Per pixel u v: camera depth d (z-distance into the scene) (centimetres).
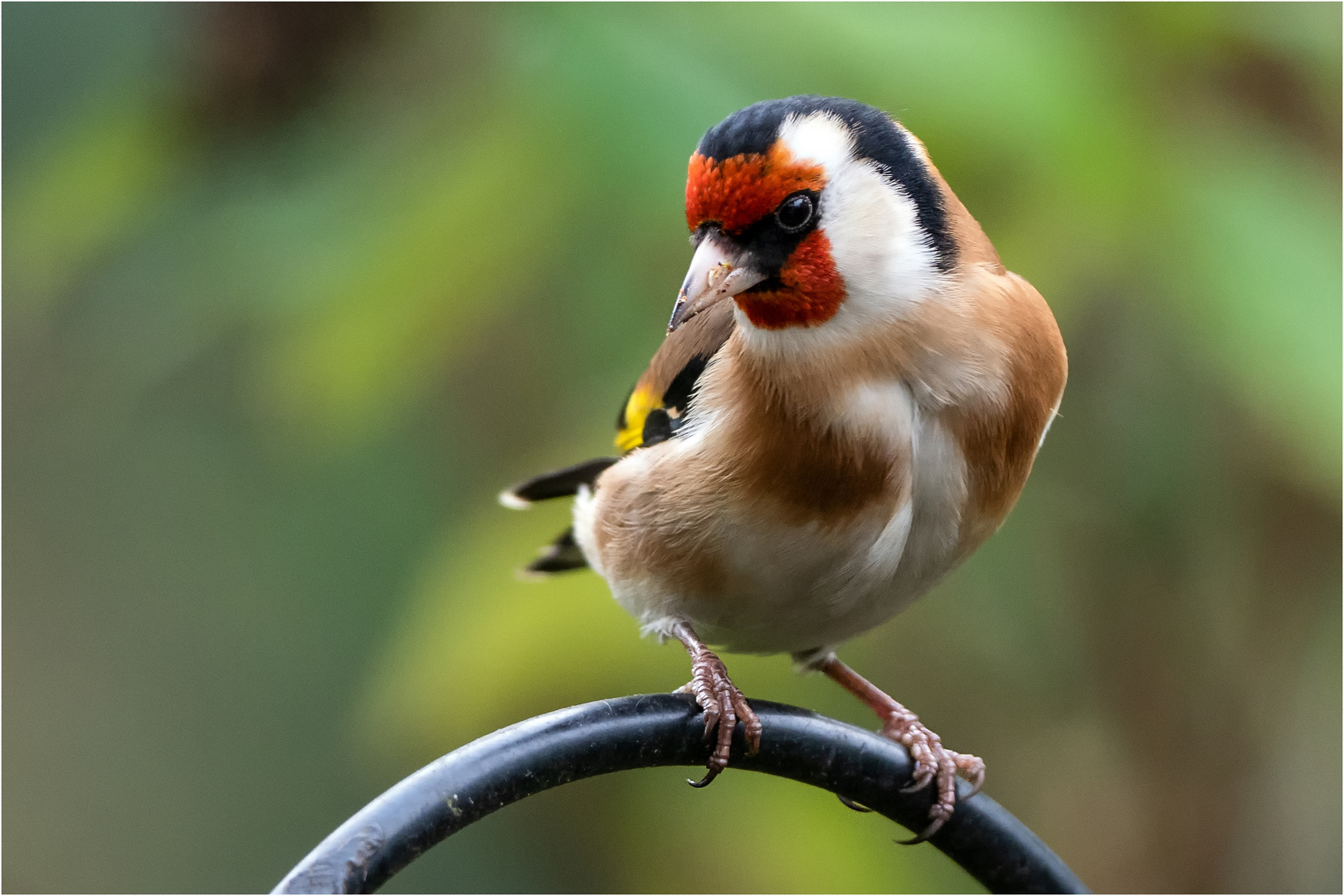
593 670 850
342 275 814
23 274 922
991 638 1019
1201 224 771
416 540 1016
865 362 677
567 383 880
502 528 899
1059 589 1018
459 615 873
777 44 763
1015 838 741
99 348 989
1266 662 1040
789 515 689
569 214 777
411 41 882
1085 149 744
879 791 722
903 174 688
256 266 846
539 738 620
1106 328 951
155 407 1203
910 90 741
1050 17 777
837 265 668
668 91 761
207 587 1255
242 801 1283
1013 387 689
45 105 1030
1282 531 1002
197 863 1301
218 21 893
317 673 1207
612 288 831
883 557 698
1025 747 1058
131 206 898
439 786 586
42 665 1373
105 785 1345
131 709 1341
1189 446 957
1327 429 747
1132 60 791
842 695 950
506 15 820
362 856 563
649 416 775
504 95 802
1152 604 1023
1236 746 1051
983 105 739
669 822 947
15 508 1331
